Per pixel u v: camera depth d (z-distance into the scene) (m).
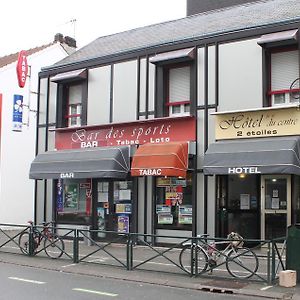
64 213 17.19
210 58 14.30
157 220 14.93
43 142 17.97
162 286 9.65
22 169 22.38
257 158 12.38
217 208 13.83
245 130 13.39
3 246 14.76
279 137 12.86
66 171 15.80
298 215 13.27
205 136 14.14
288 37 12.64
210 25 16.08
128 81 15.91
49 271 11.27
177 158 13.75
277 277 9.92
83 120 16.86
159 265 11.59
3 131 21.89
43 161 16.61
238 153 12.73
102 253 13.49
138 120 15.31
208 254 10.36
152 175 14.17
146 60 15.52
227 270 10.22
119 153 15.09
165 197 14.86
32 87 22.27
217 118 13.87
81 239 15.21
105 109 16.39
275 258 9.73
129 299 8.33
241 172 12.53
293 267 9.67
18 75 18.38
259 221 13.78
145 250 13.77
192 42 14.62
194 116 14.36
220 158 12.92
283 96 13.24
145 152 14.34
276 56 13.45
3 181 21.77
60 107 17.64
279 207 13.50
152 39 16.78
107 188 16.17
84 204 16.69
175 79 15.12
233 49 13.92
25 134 22.47
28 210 22.42
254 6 17.28
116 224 15.80
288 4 15.95
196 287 9.43
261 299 8.55
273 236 13.50
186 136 14.50
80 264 11.95
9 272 11.08
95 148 15.97
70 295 8.57
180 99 14.96
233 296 8.76
